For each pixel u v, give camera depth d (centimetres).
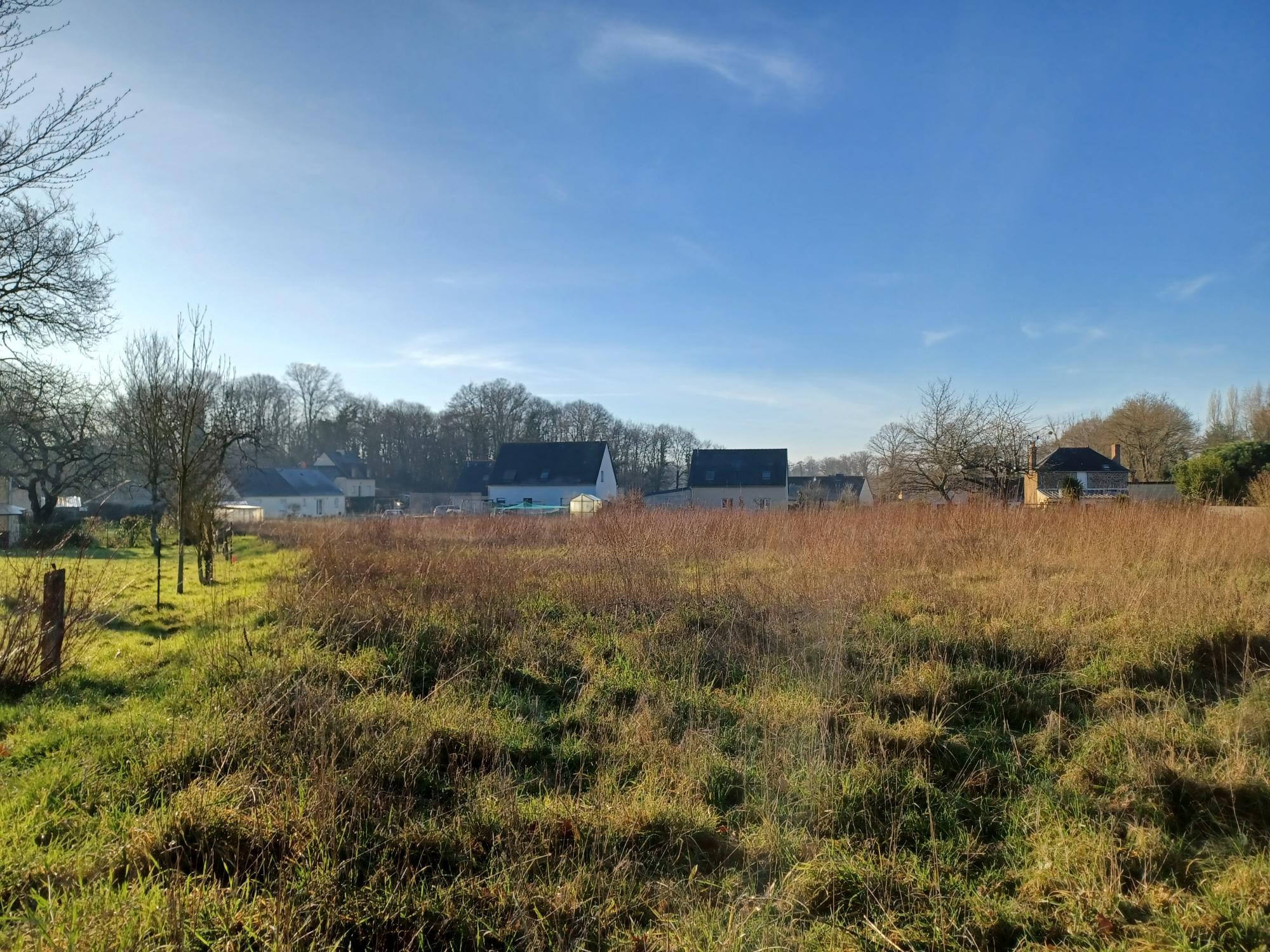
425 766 450
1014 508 1634
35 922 284
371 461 7169
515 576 965
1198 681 595
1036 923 335
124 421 2069
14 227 1357
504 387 7412
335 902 317
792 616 754
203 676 575
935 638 670
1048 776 464
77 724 491
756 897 342
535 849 372
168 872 327
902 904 346
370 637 699
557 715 554
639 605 829
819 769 444
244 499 5144
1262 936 317
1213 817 412
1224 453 2872
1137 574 946
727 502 2339
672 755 475
